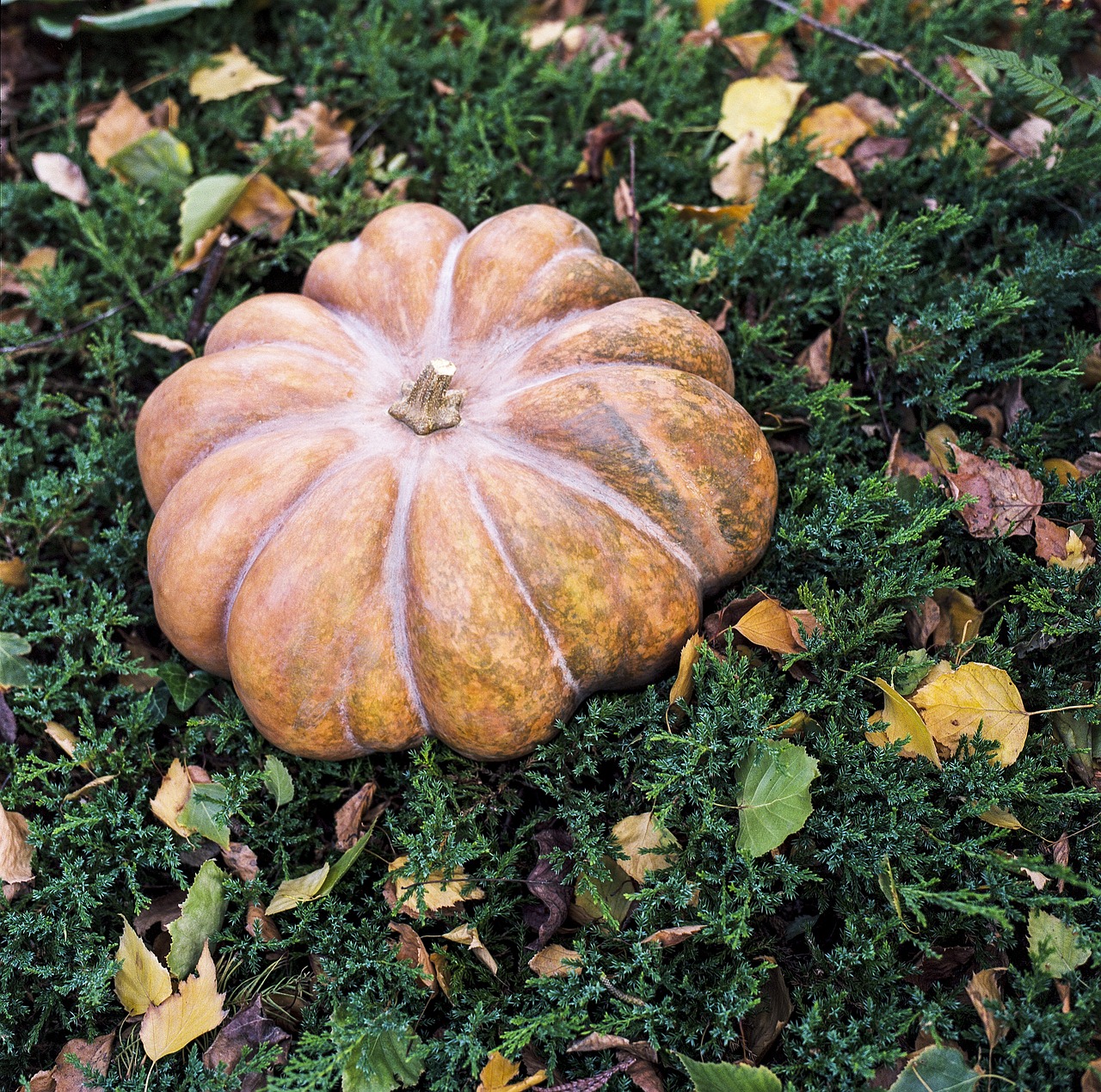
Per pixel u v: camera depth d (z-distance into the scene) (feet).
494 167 3.61
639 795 2.95
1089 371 3.27
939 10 3.79
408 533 2.77
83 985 2.86
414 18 3.94
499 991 2.88
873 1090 2.61
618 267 3.17
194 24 3.89
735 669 2.89
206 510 2.84
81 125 3.82
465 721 2.78
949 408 3.17
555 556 2.75
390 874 2.88
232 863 2.98
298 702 2.79
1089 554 3.03
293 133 3.68
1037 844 2.85
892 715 2.88
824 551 3.02
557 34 3.92
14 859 2.93
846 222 3.59
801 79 3.80
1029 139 3.63
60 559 3.38
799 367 3.26
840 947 2.75
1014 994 2.75
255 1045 2.82
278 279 3.74
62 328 3.52
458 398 2.88
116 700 3.20
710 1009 2.74
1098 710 2.86
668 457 2.85
